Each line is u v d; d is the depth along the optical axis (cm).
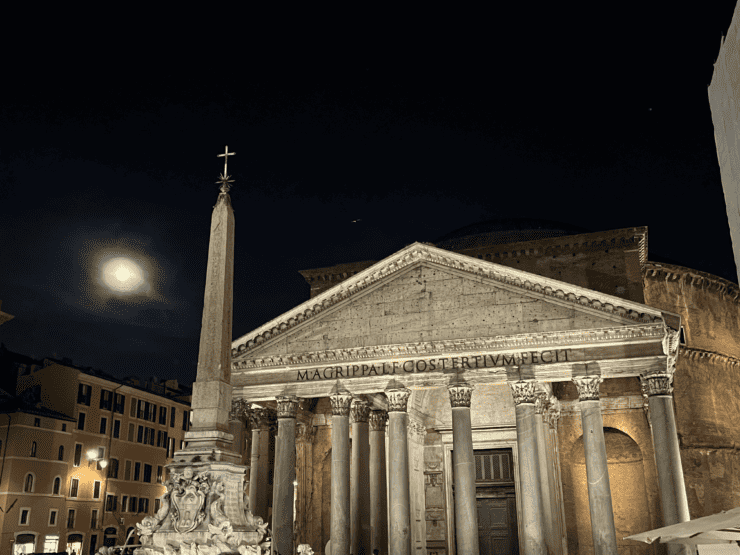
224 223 1472
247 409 3438
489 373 2991
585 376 2862
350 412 3453
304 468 3984
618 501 3759
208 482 1208
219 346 1368
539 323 2994
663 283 4603
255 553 1175
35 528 4638
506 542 3753
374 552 3170
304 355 3206
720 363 4684
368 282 3272
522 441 2855
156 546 1181
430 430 4100
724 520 1395
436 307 3150
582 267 4144
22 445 4656
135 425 5756
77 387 5191
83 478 5112
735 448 4447
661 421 2748
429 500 3984
